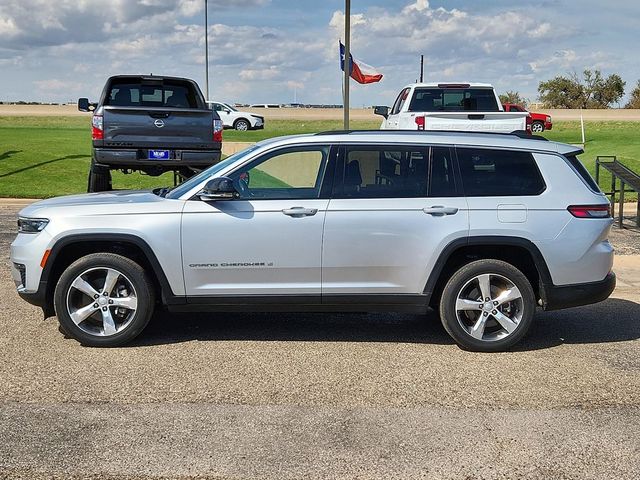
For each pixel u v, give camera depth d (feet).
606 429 14.49
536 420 14.92
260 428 14.38
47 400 15.75
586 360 19.11
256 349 19.75
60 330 21.26
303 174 19.97
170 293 19.66
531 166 20.07
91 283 19.70
